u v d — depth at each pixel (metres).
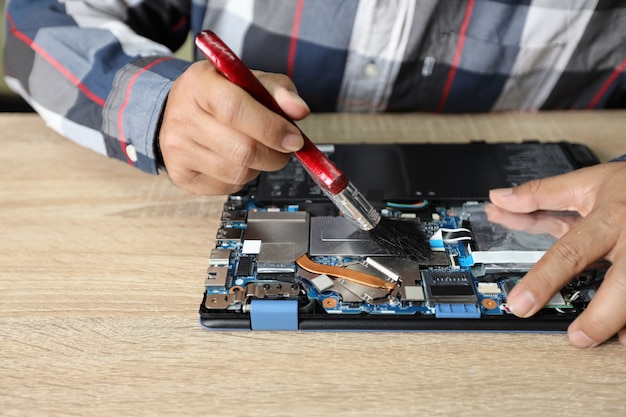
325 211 0.71
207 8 1.04
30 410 0.50
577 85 1.06
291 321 0.57
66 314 0.60
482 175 0.77
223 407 0.50
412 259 0.63
